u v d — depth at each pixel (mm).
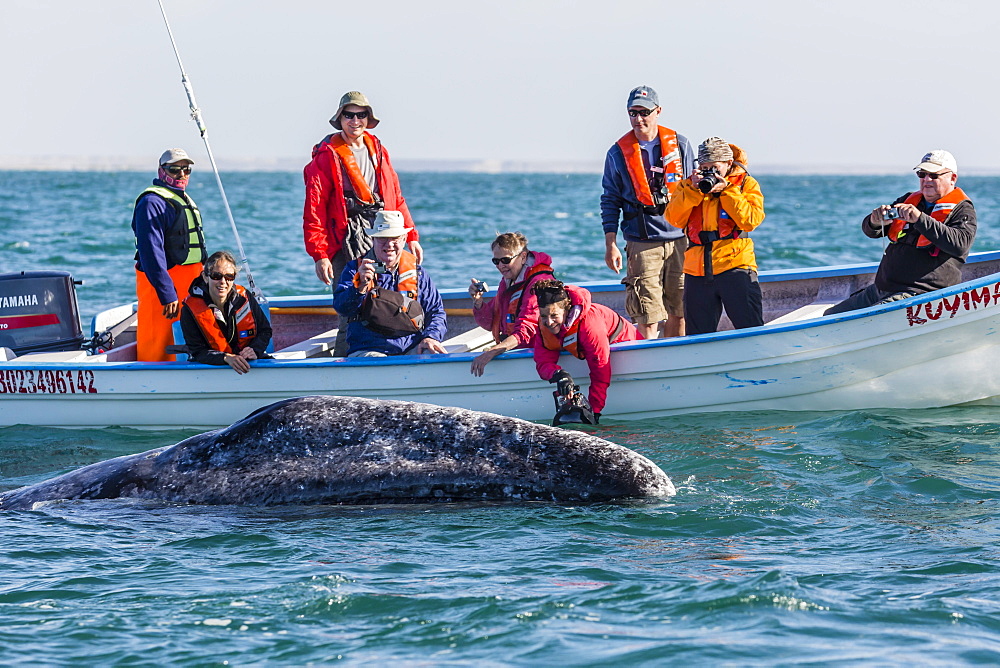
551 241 108750
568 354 32500
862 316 32000
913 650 16328
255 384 33812
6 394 35344
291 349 37594
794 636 16953
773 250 93500
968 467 26703
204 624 18016
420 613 18281
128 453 31719
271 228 129000
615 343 32719
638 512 23453
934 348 32562
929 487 25047
